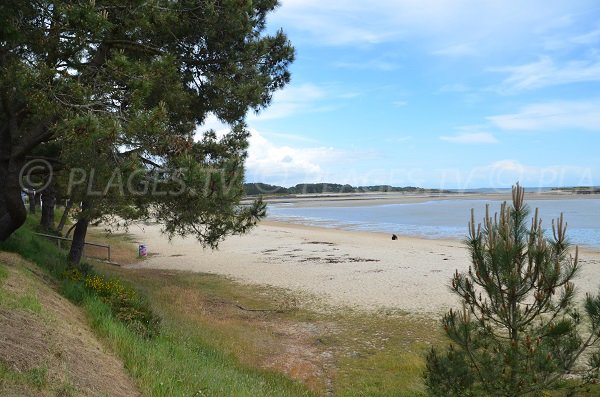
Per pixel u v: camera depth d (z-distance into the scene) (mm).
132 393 5398
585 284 19312
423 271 23969
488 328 7070
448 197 150875
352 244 36812
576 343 6629
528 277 6484
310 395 9195
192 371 7242
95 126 7430
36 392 4047
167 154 9695
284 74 15242
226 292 19328
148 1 9984
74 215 16516
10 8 8422
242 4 11969
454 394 7074
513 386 6543
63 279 10609
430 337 13289
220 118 14328
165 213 13109
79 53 9367
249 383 8312
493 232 6738
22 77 8078
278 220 66125
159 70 9945
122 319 8992
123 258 28219
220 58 13484
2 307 5949
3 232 11648
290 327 14531
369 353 12164
